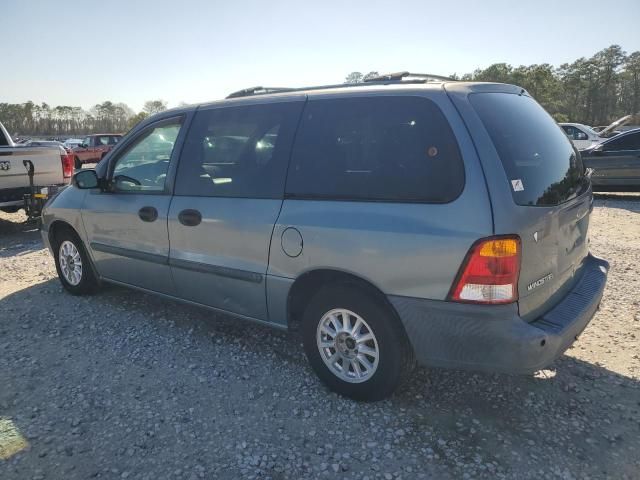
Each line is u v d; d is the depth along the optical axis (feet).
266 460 8.75
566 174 10.39
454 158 8.70
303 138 10.71
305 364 12.09
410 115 9.39
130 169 14.28
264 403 10.46
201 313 15.38
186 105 13.43
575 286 10.65
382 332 9.59
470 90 9.45
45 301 16.69
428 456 8.75
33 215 27.07
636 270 18.38
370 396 10.12
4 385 11.39
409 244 8.87
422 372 11.54
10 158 26.30
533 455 8.72
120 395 10.88
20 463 8.77
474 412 10.01
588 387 10.82
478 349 8.66
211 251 12.04
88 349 13.12
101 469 8.60
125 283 15.07
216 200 11.87
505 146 8.90
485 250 8.23
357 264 9.52
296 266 10.48
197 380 11.44
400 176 9.25
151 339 13.64
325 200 10.11
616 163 37.22
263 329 14.15
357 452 8.90
